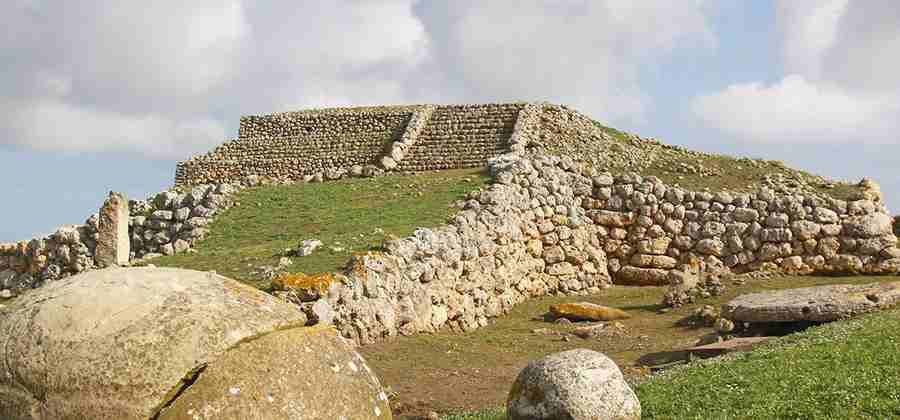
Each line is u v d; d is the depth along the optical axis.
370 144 44.47
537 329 23.88
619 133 45.31
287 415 6.24
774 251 31.94
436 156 41.28
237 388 6.21
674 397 12.49
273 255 22.56
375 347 18.94
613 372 10.76
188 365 6.28
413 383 16.45
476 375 17.39
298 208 30.38
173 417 6.06
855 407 10.84
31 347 6.34
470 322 23.95
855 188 34.12
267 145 46.88
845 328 17.39
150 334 6.34
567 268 31.66
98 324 6.36
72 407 6.16
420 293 21.67
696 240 32.78
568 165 34.34
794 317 20.75
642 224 33.19
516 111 43.88
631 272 32.94
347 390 6.59
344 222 27.47
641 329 23.72
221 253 24.50
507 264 27.98
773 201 32.41
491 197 28.52
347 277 18.89
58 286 6.77
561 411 10.41
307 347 6.62
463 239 24.92
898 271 30.92
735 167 37.75
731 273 31.55
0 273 30.36
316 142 46.00
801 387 12.07
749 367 14.09
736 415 11.02
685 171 36.44
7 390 6.30
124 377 6.18
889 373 12.49
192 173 46.44
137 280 6.70
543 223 31.50
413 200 30.27
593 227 33.38
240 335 6.50
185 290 6.70
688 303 26.75
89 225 29.19
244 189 33.62
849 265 31.27
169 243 29.39
